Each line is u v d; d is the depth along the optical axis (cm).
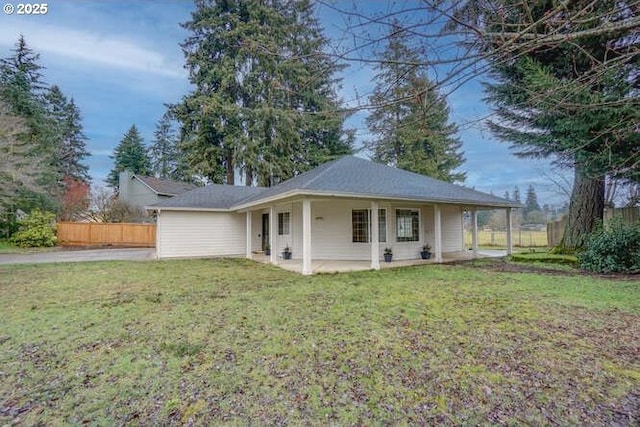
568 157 788
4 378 324
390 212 1226
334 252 1275
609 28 206
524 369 325
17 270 1030
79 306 583
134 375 326
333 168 1134
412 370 326
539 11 237
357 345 388
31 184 1614
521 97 491
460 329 438
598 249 897
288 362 348
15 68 2295
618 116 554
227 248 1570
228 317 507
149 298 641
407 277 851
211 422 251
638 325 449
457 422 246
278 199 998
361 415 256
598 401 270
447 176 2148
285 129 2064
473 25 232
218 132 2202
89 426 249
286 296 645
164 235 1444
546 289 677
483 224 3266
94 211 2373
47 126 2206
